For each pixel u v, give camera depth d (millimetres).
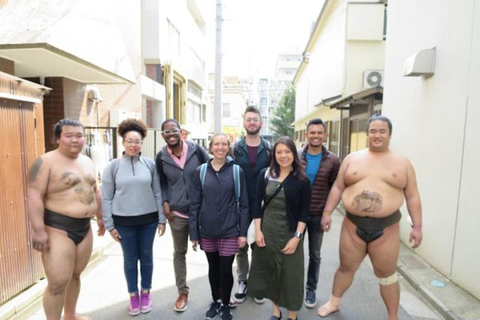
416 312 3232
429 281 3721
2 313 2889
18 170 3176
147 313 3127
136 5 9352
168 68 13266
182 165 3119
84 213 2529
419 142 4527
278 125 36281
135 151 2973
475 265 3307
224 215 2852
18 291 3195
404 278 4000
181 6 15625
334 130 12305
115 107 8258
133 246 3037
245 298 3443
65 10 4207
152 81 11852
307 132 3398
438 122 4031
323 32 13219
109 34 5488
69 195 2455
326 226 3066
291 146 2740
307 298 3314
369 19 9438
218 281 3039
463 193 3502
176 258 3197
